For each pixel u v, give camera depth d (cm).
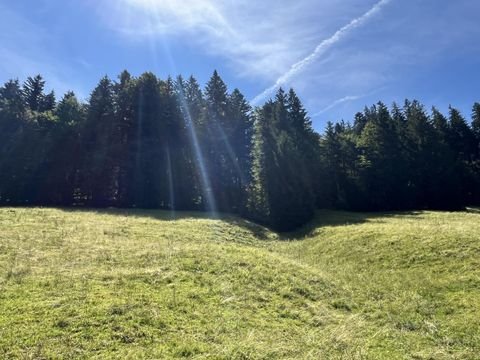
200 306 1074
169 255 1638
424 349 939
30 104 6512
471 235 1917
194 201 4859
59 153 4778
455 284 1406
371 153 5516
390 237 2141
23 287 1091
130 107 5200
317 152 5281
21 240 1786
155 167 4838
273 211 3659
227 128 5525
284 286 1379
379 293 1409
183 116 5516
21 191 4478
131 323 896
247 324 997
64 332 822
